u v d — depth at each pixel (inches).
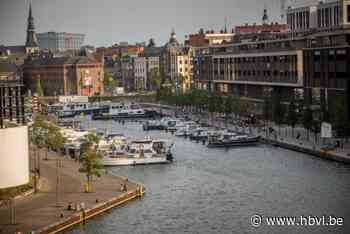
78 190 7687.0
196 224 6530.5
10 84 7037.4
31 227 6225.4
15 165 6702.8
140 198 7608.3
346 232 6131.9
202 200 7450.8
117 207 7190.0
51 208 6870.1
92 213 6820.9
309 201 7185.0
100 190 7691.9
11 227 6235.2
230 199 7450.8
